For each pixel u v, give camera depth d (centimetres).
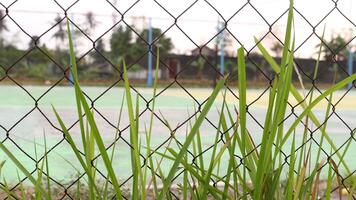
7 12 113
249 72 1628
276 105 84
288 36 85
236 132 90
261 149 85
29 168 307
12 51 1859
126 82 82
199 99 1011
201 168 97
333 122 713
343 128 631
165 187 82
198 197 93
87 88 1426
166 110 861
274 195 93
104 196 89
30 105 945
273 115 86
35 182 86
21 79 1870
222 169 244
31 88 1553
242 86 86
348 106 1150
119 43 1827
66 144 392
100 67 1900
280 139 88
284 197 94
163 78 907
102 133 430
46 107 876
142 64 1772
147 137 88
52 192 192
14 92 1377
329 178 98
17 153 356
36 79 1873
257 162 92
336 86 86
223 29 121
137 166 82
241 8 121
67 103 995
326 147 378
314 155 326
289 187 92
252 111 850
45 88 1546
